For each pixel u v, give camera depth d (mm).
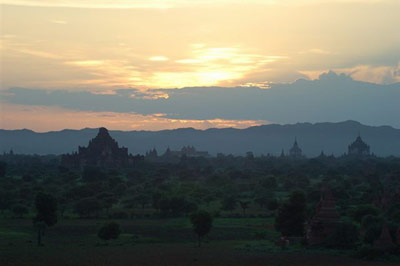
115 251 104125
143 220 160625
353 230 105188
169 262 92750
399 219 124625
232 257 97000
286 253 99750
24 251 102000
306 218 122938
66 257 96750
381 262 90812
